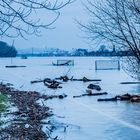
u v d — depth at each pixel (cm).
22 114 1952
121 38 917
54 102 2705
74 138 1423
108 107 2397
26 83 4838
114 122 1780
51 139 1392
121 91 3578
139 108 2328
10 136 1400
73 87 4112
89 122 1789
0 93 3181
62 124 1731
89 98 3006
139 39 901
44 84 4531
